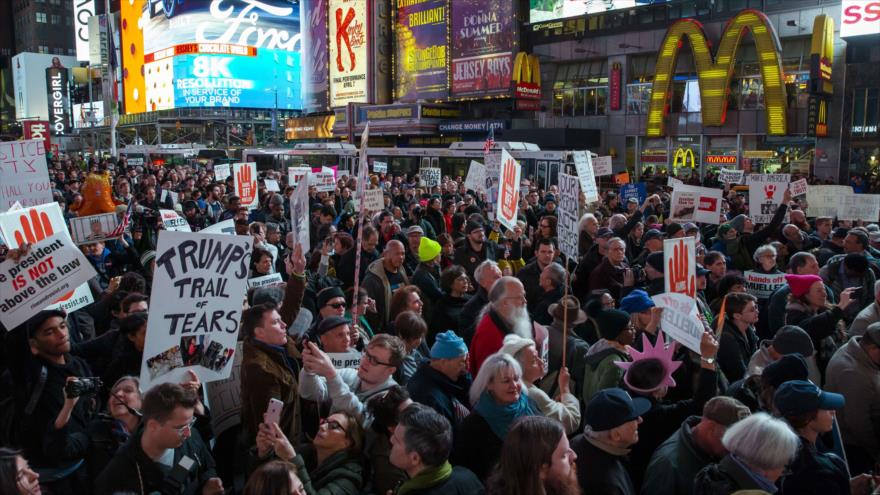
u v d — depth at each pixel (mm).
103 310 7293
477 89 43250
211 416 5316
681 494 3852
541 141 37438
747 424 3498
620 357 5102
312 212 14547
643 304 5801
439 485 3518
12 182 8219
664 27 36000
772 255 8273
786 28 31516
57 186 26203
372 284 7781
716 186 28328
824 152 30656
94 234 8977
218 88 75188
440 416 3623
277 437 3789
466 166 30859
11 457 3301
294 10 79812
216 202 18000
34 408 4562
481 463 4219
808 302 6617
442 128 44750
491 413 4238
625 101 37906
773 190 12203
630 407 3768
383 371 4711
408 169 33406
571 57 39969
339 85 54688
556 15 39781
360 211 6012
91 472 4434
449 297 7762
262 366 4680
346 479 3965
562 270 7383
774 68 30109
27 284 4961
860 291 7691
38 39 126750
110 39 43844
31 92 113188
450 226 14914
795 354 4586
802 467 3889
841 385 5164
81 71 104375
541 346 5395
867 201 11766
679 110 35344
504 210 7953
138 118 85000
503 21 41188
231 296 4766
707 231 13164
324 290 5922
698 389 4723
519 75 39844
